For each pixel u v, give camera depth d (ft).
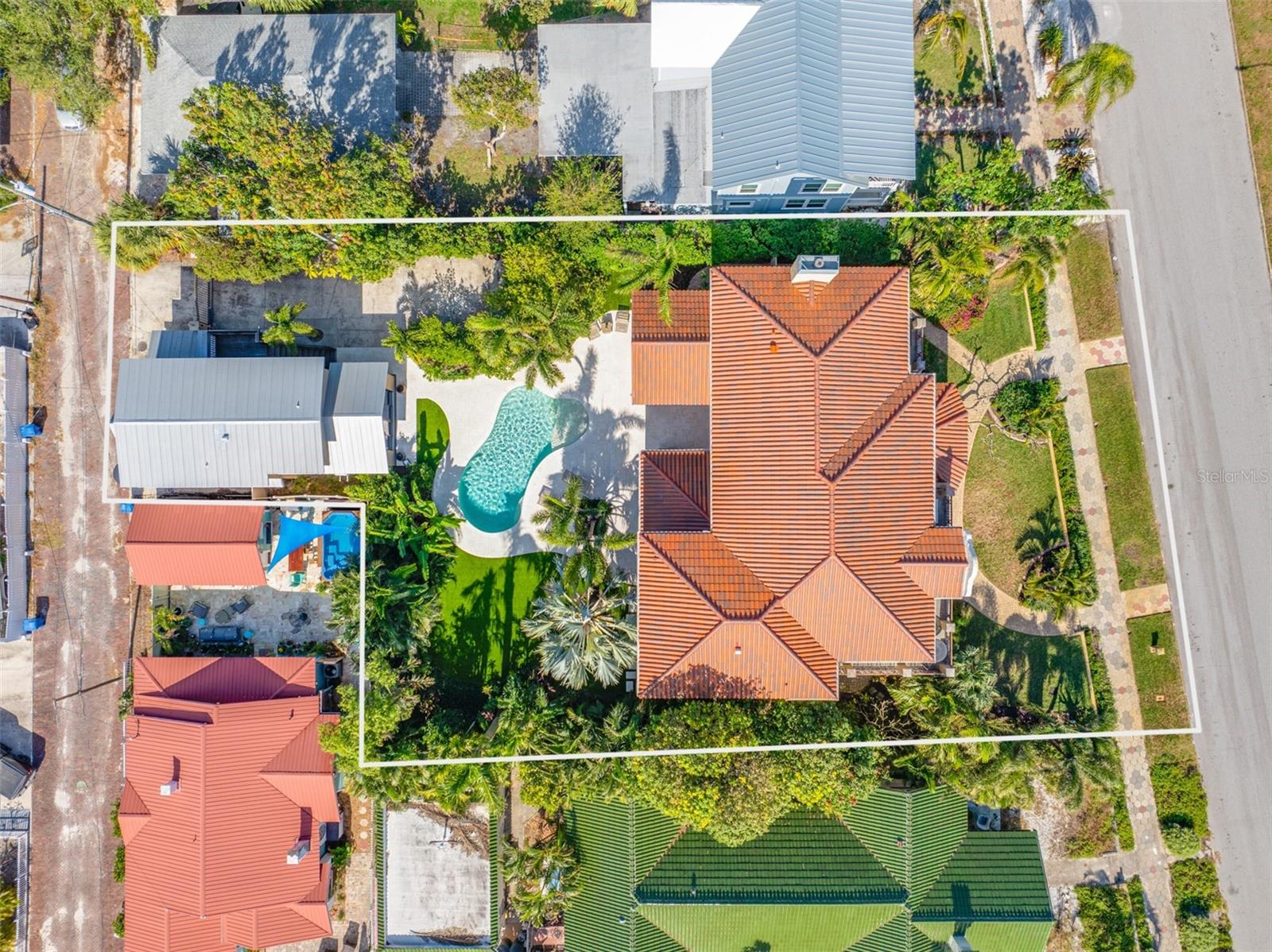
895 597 95.71
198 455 105.09
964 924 102.83
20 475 114.73
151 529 108.17
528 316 102.06
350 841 117.08
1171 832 112.16
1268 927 112.57
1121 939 112.37
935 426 100.42
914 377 98.53
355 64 108.58
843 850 105.19
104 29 112.68
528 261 104.27
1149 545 113.91
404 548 110.32
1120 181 113.80
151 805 108.68
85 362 115.96
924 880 102.99
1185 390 113.91
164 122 108.27
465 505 116.37
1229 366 113.50
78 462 116.57
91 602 116.88
